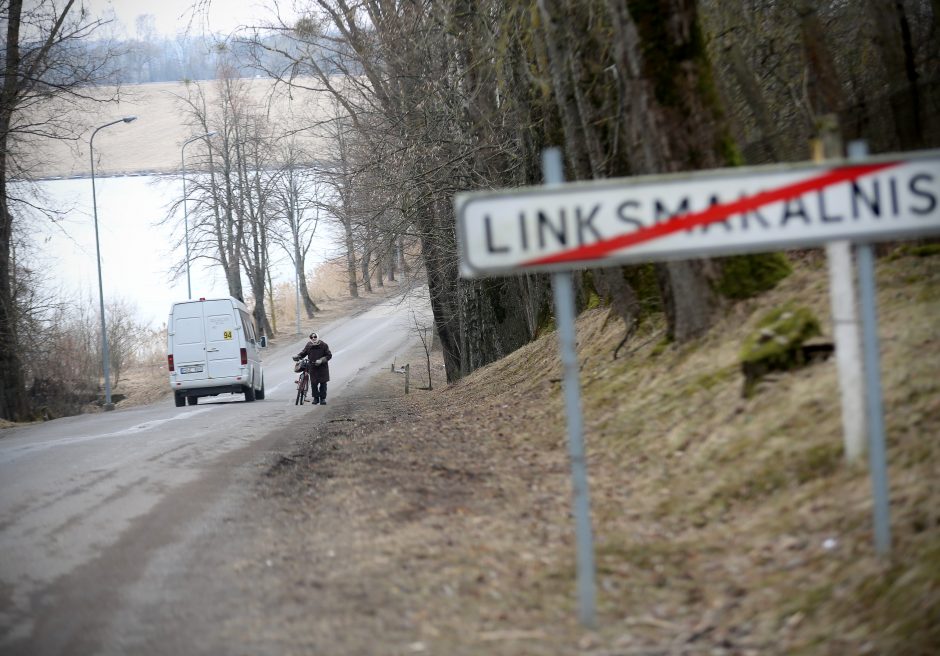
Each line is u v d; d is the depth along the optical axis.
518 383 28.73
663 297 17.61
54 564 11.65
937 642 6.50
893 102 15.95
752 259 16.22
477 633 8.18
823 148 8.27
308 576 10.35
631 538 10.43
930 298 12.18
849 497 8.93
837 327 9.29
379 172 36.78
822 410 10.90
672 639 7.75
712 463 11.65
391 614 8.81
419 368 74.88
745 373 12.70
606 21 20.33
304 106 45.69
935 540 7.41
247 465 19.33
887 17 17.94
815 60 18.09
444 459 17.41
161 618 9.22
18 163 53.97
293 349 102.56
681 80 15.89
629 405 16.00
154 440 25.06
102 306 66.31
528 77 24.72
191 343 45.31
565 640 7.90
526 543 10.89
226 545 12.20
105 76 51.81
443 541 11.31
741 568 8.81
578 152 22.62
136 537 12.97
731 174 7.65
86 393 73.88
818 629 7.29
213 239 101.19
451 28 28.61
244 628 8.73
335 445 21.84
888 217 7.70
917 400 9.58
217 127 100.00
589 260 7.63
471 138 33.25
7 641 8.76
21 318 56.19
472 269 7.61
